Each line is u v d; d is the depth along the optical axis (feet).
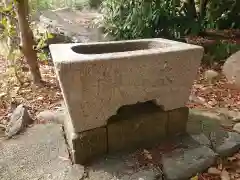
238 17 17.10
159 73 6.14
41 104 9.31
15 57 11.27
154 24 14.60
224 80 11.59
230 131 7.45
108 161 6.11
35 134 7.25
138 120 6.48
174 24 14.85
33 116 8.45
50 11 17.65
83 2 22.47
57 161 6.10
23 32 9.91
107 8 15.85
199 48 6.40
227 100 9.73
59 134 7.22
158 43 7.62
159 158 6.19
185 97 6.87
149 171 5.74
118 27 15.07
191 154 6.28
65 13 19.26
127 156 6.30
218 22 17.02
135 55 5.68
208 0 15.56
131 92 6.02
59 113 8.38
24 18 9.76
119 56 5.57
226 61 11.93
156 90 6.33
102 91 5.70
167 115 6.84
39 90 10.37
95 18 17.81
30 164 5.99
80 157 6.04
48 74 12.17
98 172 5.73
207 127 7.58
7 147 6.63
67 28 15.64
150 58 5.84
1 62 13.20
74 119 5.76
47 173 5.69
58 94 10.12
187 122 7.88
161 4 14.66
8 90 9.82
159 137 6.95
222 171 5.94
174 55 6.12
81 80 5.37
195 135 7.13
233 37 16.10
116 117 6.50
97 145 6.20
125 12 15.03
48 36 11.23
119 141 6.43
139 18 14.24
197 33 15.31
